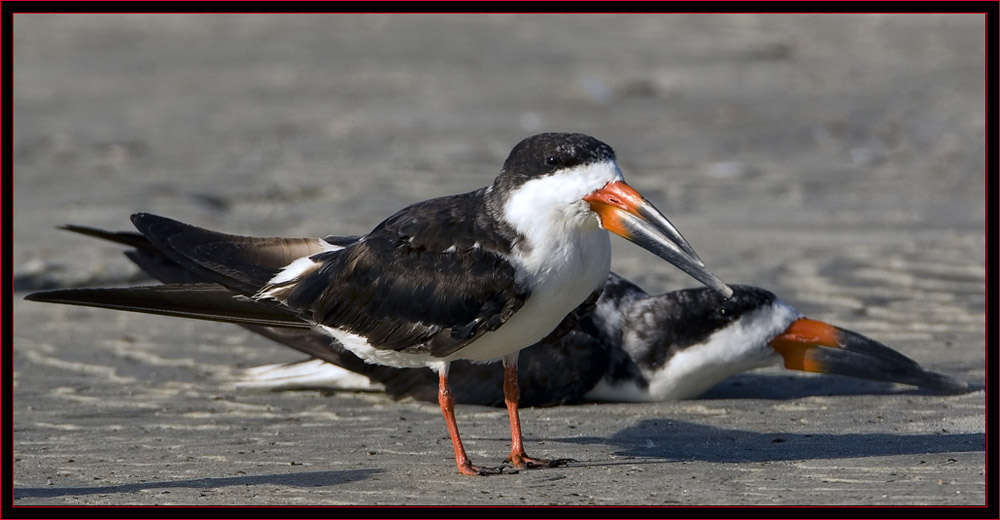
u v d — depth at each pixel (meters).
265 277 8.97
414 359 8.70
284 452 8.95
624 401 10.63
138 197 19.08
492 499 7.46
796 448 8.70
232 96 28.69
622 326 10.64
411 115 26.31
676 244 7.81
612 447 8.97
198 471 8.39
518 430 8.60
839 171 21.16
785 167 21.55
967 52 32.06
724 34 35.62
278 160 22.19
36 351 12.48
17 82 30.38
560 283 8.11
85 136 24.23
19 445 9.30
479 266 8.15
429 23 38.28
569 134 8.09
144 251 10.62
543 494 7.56
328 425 9.91
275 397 10.93
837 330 10.57
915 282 14.39
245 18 39.44
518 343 8.52
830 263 15.30
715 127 25.09
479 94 28.56
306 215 18.06
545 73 30.91
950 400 10.23
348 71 31.58
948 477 7.62
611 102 27.61
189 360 12.18
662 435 9.34
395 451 8.95
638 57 32.75
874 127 24.84
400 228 8.56
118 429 9.82
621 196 7.89
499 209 8.23
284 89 29.45
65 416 10.27
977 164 21.33
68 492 7.84
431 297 8.27
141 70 32.03
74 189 19.64
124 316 13.86
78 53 34.44
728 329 10.48
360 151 22.92
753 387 11.01
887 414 9.80
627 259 15.84
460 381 10.57
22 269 14.93
